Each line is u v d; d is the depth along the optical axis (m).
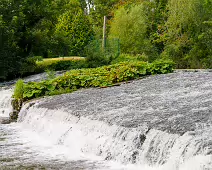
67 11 48.47
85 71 20.59
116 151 9.19
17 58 32.78
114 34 44.81
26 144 11.27
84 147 10.38
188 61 40.81
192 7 40.34
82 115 11.77
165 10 46.06
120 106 12.54
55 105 14.48
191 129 8.42
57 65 33.34
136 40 43.75
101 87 18.41
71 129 11.47
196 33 40.34
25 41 34.38
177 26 41.59
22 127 14.54
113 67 21.08
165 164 7.81
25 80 29.59
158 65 20.58
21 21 33.47
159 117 10.06
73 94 16.94
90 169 8.27
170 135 8.27
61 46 36.34
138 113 10.97
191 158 7.17
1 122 15.72
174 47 41.00
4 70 31.66
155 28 46.34
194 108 10.67
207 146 7.21
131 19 43.91
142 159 8.46
